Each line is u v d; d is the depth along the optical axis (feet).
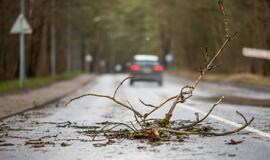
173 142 33.65
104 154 29.40
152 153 29.53
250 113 54.29
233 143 32.86
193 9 160.97
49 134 37.96
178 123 44.62
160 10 254.68
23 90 97.35
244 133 37.86
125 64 465.88
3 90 89.71
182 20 199.21
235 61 177.88
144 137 35.40
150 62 132.26
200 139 34.88
